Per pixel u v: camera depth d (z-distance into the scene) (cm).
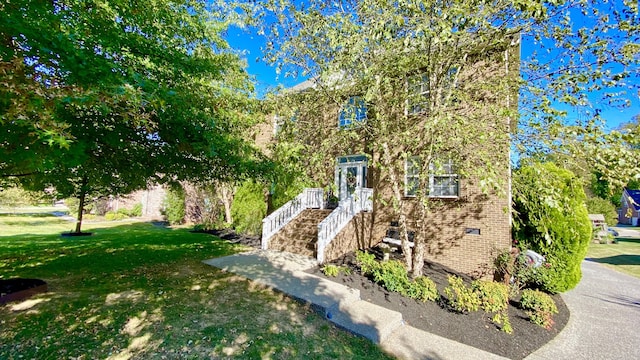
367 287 700
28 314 499
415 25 568
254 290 672
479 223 858
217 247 1173
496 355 488
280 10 694
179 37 625
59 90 264
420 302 636
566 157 538
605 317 704
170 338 450
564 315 693
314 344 468
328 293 641
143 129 446
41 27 308
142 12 479
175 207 2039
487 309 600
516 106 660
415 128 736
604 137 438
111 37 418
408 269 762
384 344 495
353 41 605
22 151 293
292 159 646
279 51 726
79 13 394
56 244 1139
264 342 459
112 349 413
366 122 784
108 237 1359
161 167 579
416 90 874
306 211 1256
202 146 462
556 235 788
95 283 674
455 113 635
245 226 1493
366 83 702
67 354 395
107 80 328
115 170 566
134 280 709
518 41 695
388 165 762
